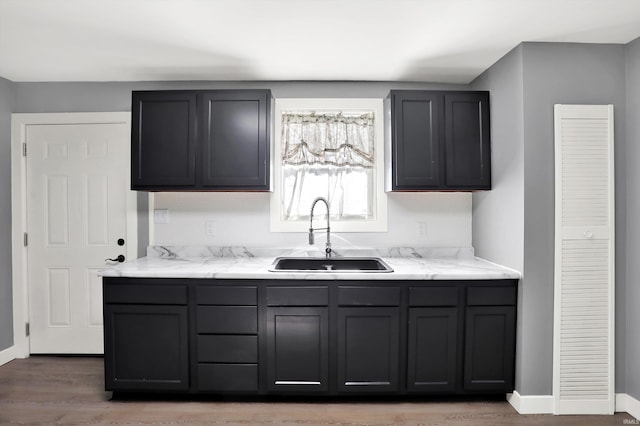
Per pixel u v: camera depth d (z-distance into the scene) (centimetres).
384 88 324
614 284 248
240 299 254
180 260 307
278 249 324
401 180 287
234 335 256
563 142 246
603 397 247
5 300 321
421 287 254
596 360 248
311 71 301
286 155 322
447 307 254
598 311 248
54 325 331
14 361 323
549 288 248
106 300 258
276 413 246
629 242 248
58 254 330
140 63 285
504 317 255
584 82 250
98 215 329
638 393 241
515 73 256
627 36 241
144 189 292
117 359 258
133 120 288
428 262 298
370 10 210
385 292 254
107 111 326
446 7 206
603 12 212
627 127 250
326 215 328
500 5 205
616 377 250
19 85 327
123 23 225
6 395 268
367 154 325
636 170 243
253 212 326
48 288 331
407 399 265
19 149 326
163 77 315
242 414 245
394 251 324
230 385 256
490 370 256
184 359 256
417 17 217
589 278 248
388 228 327
